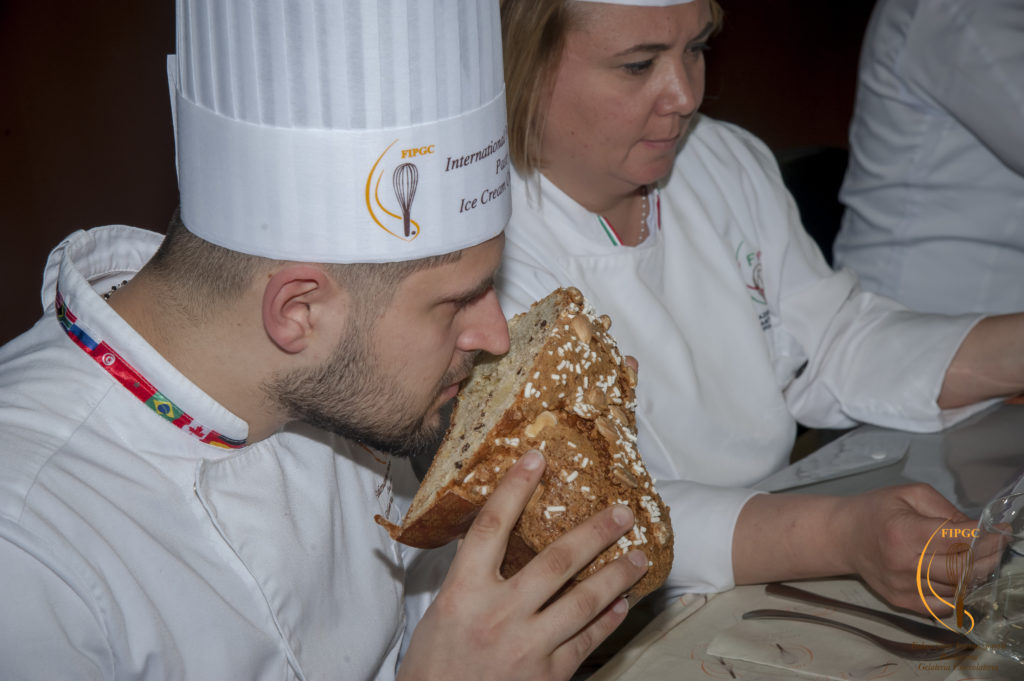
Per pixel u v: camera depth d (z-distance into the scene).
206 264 1.13
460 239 1.11
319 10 1.01
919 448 1.77
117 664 1.08
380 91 1.04
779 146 6.13
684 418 1.95
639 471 1.20
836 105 6.48
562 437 1.15
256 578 1.21
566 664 1.13
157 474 1.17
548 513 1.13
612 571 1.12
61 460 1.09
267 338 1.13
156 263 1.18
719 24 1.83
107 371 1.15
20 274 4.50
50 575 1.03
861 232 2.85
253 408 1.20
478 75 1.10
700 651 1.24
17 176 5.11
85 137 5.36
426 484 1.22
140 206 4.96
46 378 1.13
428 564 1.60
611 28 1.57
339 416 1.18
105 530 1.09
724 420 2.01
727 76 6.71
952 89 2.47
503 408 1.17
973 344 1.91
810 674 1.17
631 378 1.29
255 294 1.11
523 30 1.65
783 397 2.16
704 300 2.04
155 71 5.74
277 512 1.27
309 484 1.35
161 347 1.16
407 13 1.02
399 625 1.49
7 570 1.01
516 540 1.16
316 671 1.29
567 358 1.18
